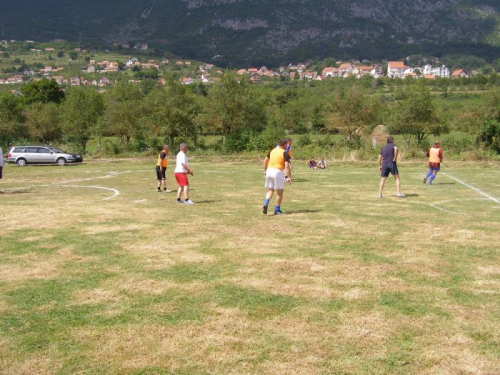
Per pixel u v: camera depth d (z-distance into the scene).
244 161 31.72
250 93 41.69
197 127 41.03
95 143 55.97
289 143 14.20
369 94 43.78
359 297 5.59
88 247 7.99
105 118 42.12
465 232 9.05
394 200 13.68
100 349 4.38
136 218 10.69
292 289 5.86
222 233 9.04
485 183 18.25
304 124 67.31
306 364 4.10
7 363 4.13
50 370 4.03
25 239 8.59
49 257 7.37
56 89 91.75
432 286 5.95
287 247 7.92
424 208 12.12
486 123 32.25
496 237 8.62
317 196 14.66
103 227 9.66
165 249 7.83
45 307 5.34
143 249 7.83
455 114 39.53
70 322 4.94
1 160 16.19
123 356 4.26
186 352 4.32
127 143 42.38
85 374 3.97
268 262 7.02
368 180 19.88
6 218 10.69
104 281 6.21
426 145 33.03
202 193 15.55
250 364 4.11
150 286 6.01
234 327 4.81
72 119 48.34
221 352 4.32
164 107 38.62
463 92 99.69
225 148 36.81
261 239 8.52
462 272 6.50
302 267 6.76
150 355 4.27
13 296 5.67
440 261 7.04
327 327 4.80
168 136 39.88
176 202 13.24
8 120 53.19
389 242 8.26
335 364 4.10
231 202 13.36
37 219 10.56
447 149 32.00
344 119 41.44
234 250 7.74
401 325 4.83
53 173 25.11
